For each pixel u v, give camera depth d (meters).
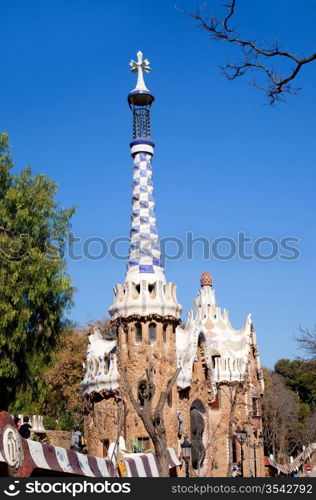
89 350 45.50
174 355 42.38
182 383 44.75
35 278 33.44
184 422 45.12
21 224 33.97
